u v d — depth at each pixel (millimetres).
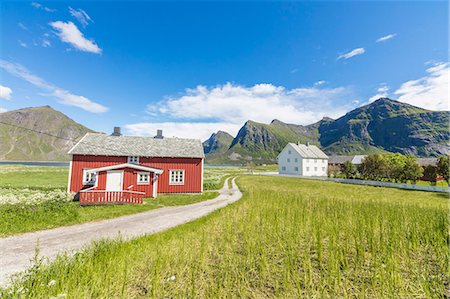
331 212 11195
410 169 32656
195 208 15133
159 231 9344
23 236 8375
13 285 4211
